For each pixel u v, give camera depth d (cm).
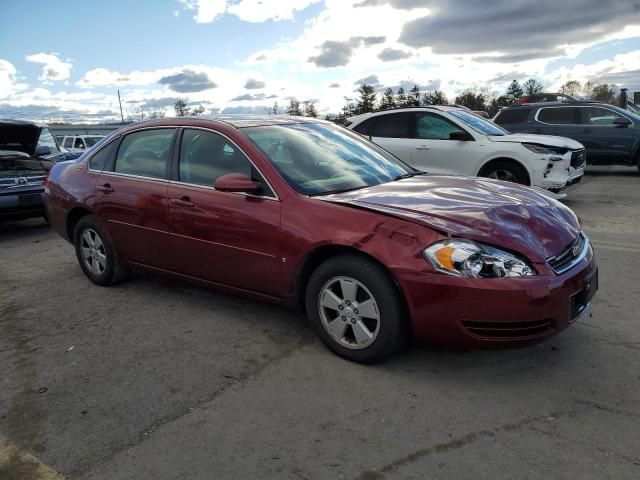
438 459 260
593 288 353
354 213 346
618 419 287
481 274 305
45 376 359
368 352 346
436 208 344
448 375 339
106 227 505
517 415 294
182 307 473
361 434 281
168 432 290
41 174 849
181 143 452
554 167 834
